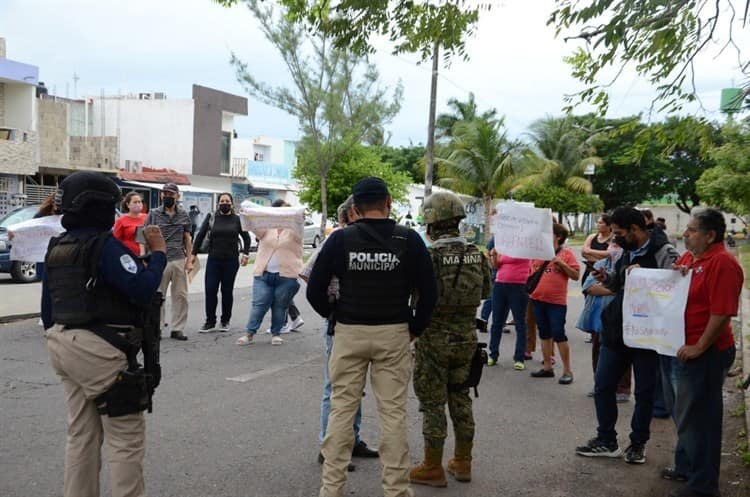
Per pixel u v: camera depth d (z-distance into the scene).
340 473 3.93
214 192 36.22
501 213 6.35
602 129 5.62
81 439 3.53
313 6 6.70
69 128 36.06
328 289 4.11
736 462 5.21
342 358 3.99
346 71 24.03
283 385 7.05
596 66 5.11
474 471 4.91
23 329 9.75
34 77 25.47
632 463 5.12
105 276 3.38
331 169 29.25
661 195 59.41
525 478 4.80
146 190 32.22
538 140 48.72
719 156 9.22
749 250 33.22
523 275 8.20
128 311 3.50
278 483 4.55
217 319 11.12
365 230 3.99
